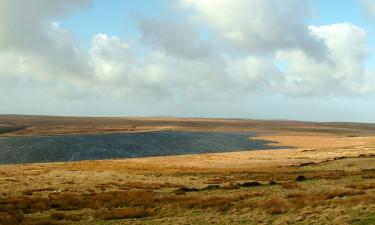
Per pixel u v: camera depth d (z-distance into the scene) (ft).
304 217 80.38
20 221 92.38
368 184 131.03
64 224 89.04
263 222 80.28
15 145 532.32
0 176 186.19
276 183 151.43
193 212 96.27
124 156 444.55
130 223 87.66
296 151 386.93
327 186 133.18
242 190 134.21
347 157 278.67
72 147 514.27
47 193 138.21
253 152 388.37
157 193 134.82
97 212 100.83
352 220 72.02
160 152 489.67
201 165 264.72
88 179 180.75
